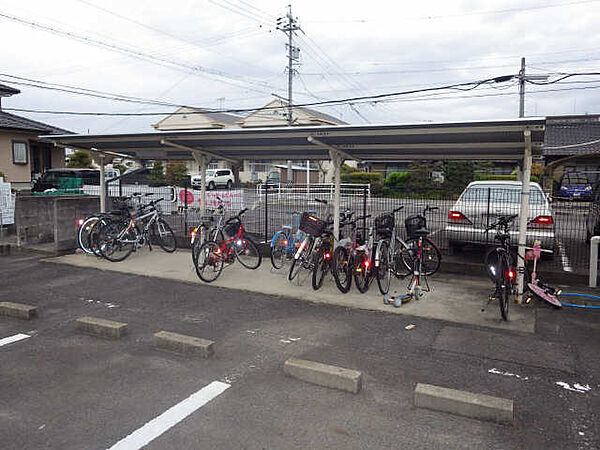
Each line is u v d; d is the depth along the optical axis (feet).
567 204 28.04
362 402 10.72
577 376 12.07
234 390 11.30
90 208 32.07
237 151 28.73
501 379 11.91
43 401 10.75
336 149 23.50
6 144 58.34
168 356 13.47
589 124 66.85
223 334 15.37
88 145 29.53
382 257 21.39
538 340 14.66
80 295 20.18
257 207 35.19
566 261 25.94
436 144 22.00
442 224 27.14
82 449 8.84
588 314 17.35
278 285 21.90
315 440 9.14
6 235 36.63
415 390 10.54
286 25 88.07
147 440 9.14
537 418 10.02
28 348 14.11
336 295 20.20
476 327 15.98
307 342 14.61
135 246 28.76
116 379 11.93
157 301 19.29
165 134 24.79
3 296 20.03
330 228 24.54
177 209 35.96
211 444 9.02
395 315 17.42
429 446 8.95
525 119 16.57
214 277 23.00
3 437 9.24
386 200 29.19
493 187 26.86
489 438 9.25
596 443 9.07
